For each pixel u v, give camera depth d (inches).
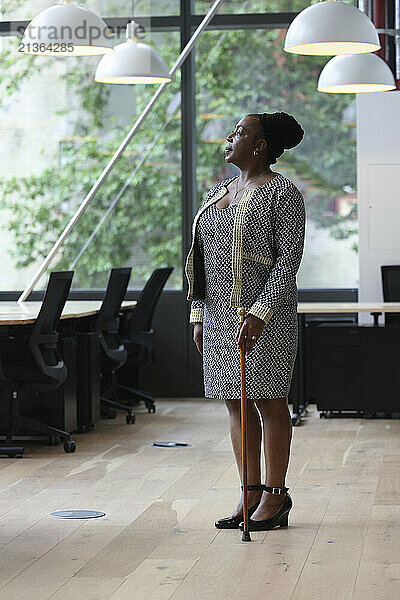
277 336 182.1
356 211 400.8
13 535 188.4
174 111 405.4
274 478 189.3
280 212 180.5
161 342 399.5
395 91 381.4
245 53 404.5
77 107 414.6
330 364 339.3
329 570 164.7
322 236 402.0
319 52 283.6
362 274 386.0
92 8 402.9
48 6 413.1
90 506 211.9
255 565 167.5
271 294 178.1
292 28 270.8
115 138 413.4
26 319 273.7
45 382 283.4
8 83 416.5
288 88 403.9
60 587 156.8
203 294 190.9
